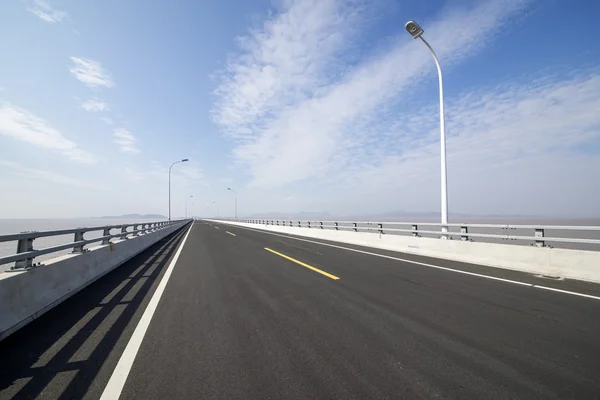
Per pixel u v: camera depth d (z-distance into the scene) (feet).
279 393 8.93
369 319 15.07
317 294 19.86
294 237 74.43
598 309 16.39
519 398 8.63
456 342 12.34
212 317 15.62
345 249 46.03
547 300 18.08
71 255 22.16
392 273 26.66
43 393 9.01
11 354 11.51
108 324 14.66
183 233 98.78
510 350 11.60
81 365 10.67
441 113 41.91
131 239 40.40
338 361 10.82
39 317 15.62
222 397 8.77
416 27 40.22
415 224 41.47
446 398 8.62
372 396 8.73
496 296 19.02
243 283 23.24
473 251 32.12
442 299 18.45
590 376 9.75
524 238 27.12
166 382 9.57
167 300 18.76
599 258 22.39
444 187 40.68
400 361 10.79
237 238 71.36
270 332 13.55
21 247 15.64
